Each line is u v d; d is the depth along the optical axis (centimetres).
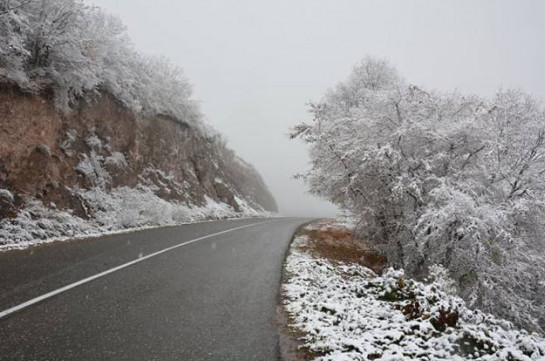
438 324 577
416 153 1348
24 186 1098
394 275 777
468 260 1165
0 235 910
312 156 2022
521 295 1243
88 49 1337
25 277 645
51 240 992
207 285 735
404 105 1363
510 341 521
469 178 1271
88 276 700
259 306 638
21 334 427
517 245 1146
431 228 1173
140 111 1894
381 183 1367
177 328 504
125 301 586
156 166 1969
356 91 2119
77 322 482
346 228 2258
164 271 810
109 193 1484
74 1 1234
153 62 2186
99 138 1552
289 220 2886
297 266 1015
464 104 1370
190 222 1878
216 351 447
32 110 1175
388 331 541
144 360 405
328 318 610
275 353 459
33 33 1153
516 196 1238
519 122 1357
